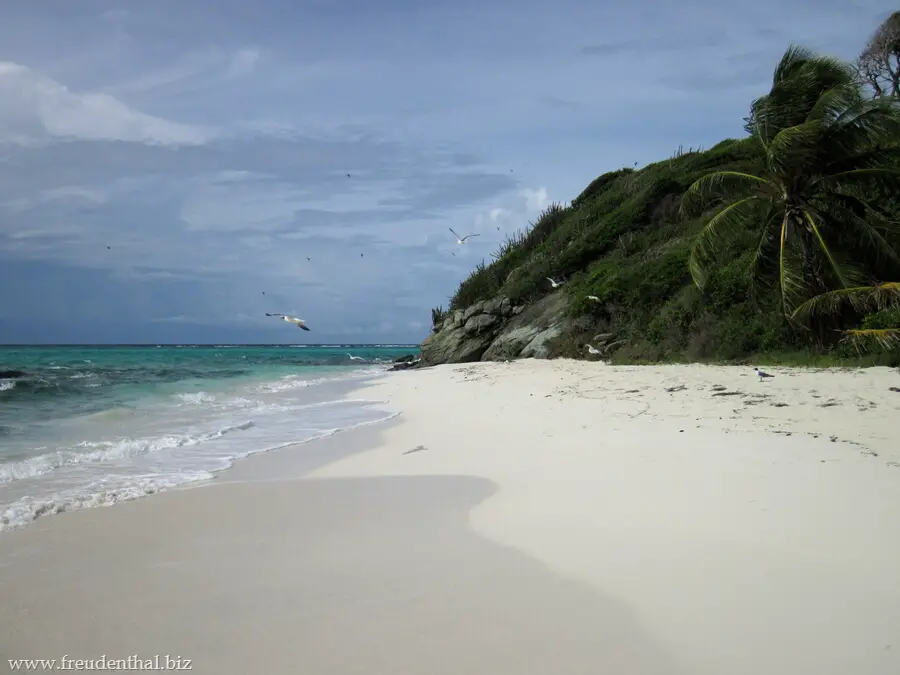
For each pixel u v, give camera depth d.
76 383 22.70
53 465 8.48
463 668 3.21
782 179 19.52
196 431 11.52
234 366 41.00
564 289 32.44
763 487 5.84
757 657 3.19
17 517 5.94
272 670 3.26
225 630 3.70
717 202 30.53
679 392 12.73
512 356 30.89
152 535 5.46
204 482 7.50
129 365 39.50
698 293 23.19
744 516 5.14
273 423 12.68
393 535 5.36
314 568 4.63
